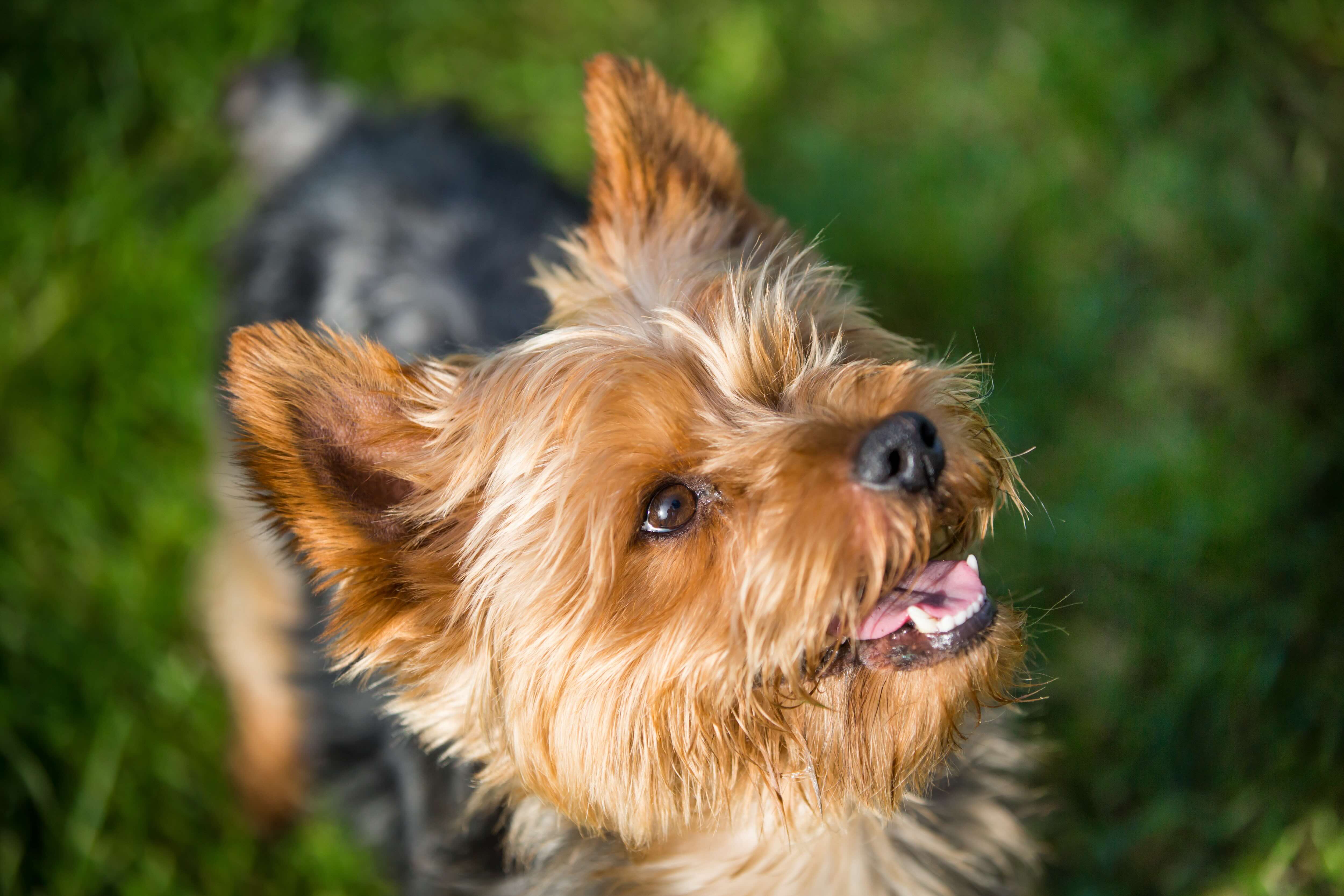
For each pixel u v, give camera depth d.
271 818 0.79
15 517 0.86
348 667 0.73
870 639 0.61
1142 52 0.97
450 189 0.82
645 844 0.64
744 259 0.65
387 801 0.72
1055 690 0.78
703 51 1.10
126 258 0.95
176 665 0.82
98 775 0.79
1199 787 0.74
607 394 0.60
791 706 0.61
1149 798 0.75
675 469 0.60
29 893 0.77
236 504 0.78
